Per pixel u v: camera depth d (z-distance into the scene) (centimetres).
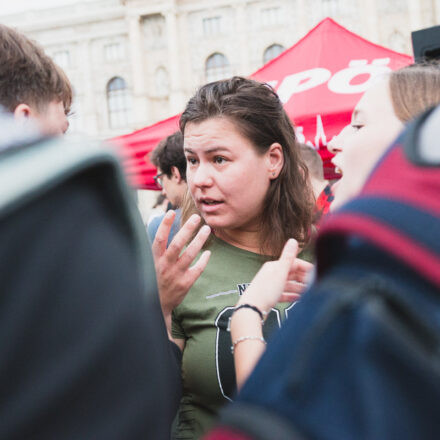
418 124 50
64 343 45
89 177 52
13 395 43
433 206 43
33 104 122
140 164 500
